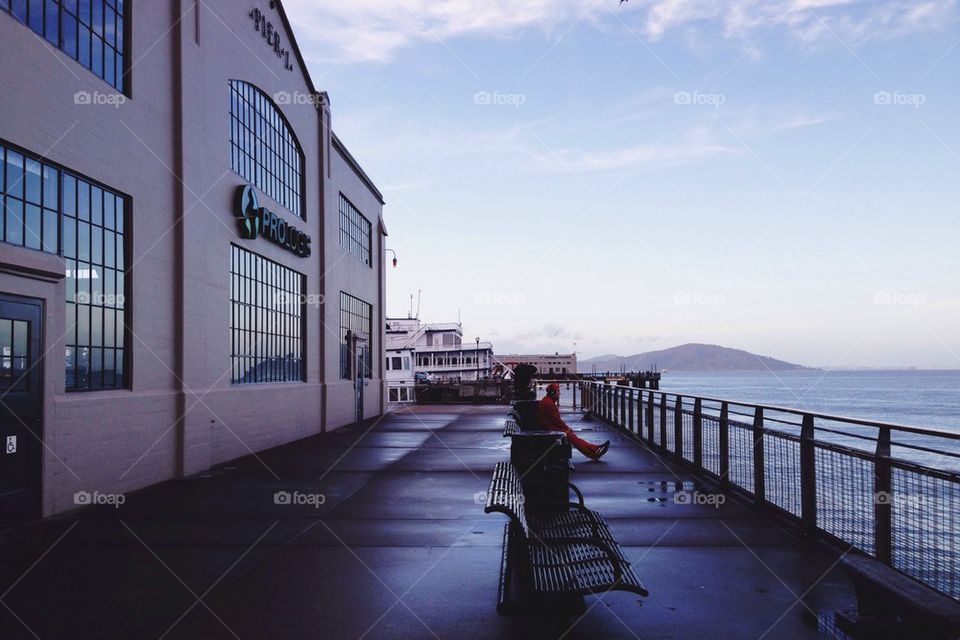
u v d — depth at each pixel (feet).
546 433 22.25
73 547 22.21
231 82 47.16
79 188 30.53
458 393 120.78
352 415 76.18
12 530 24.70
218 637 14.69
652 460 42.91
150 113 36.04
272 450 50.78
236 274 47.80
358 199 82.99
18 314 25.75
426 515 27.09
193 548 22.11
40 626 15.29
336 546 22.31
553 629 15.11
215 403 42.14
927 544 16.35
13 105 25.96
